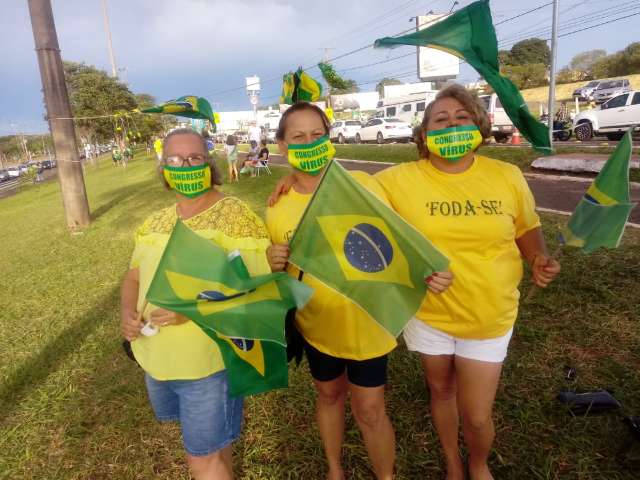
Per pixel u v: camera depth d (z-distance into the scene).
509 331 1.95
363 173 2.08
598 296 3.70
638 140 14.39
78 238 8.92
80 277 6.23
